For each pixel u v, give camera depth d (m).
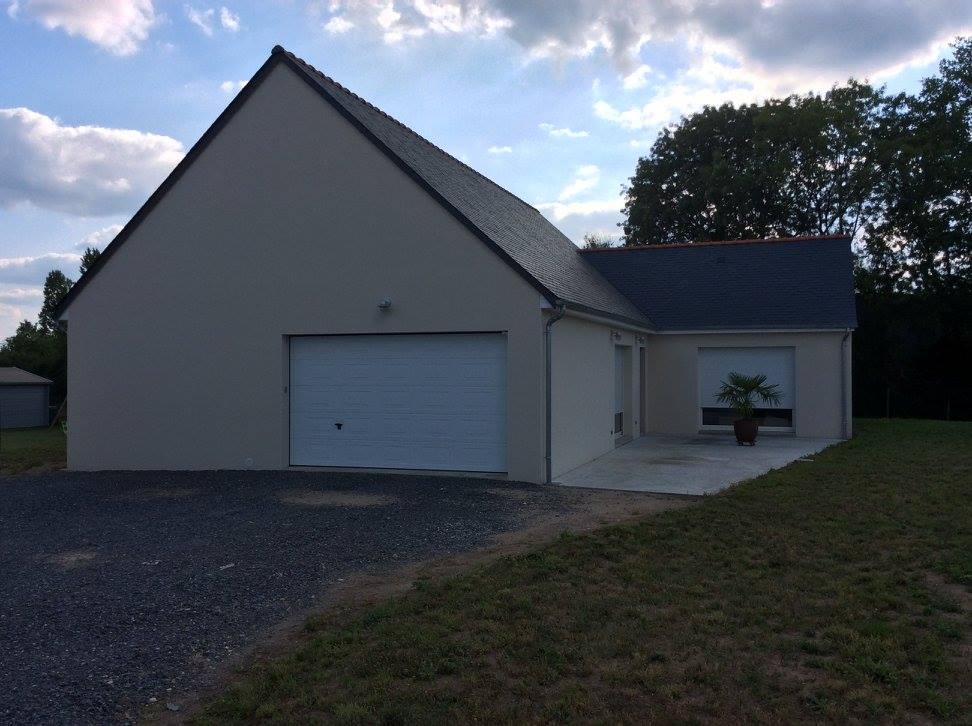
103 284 14.55
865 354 32.88
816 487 10.95
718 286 20.80
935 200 33.50
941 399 31.38
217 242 13.89
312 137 13.28
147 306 14.30
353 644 5.42
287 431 13.62
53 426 37.56
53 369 44.22
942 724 4.21
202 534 8.85
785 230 37.25
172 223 14.13
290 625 5.98
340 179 13.12
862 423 23.19
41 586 7.04
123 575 7.29
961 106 33.84
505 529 8.83
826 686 4.64
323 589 6.80
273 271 13.55
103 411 14.57
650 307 20.47
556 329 12.60
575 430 13.52
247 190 13.70
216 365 13.93
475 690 4.69
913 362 32.91
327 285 13.23
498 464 12.57
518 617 5.83
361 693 4.68
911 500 9.80
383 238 12.86
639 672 4.84
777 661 5.02
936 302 32.97
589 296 14.84
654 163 39.97
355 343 13.32
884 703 4.42
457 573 7.11
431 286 12.58
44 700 4.76
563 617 5.84
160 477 13.31
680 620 5.75
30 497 11.91
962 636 5.35
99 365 14.59
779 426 19.41
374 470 13.18
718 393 19.22
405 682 4.82
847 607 5.93
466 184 16.05
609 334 15.86
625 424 18.20
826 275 20.33
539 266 13.73
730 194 36.06
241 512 10.02
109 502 11.21
